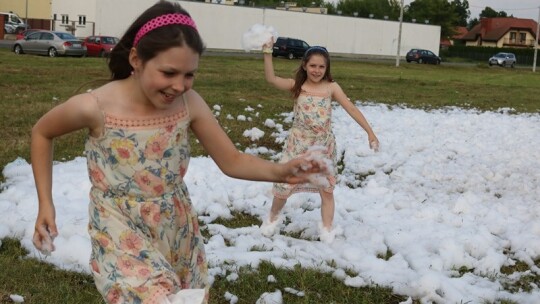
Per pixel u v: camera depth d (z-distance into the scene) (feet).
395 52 233.55
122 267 9.53
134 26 9.34
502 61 213.87
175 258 10.34
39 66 75.82
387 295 15.01
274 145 33.81
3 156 25.99
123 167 9.75
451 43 384.68
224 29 190.80
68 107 9.62
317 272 15.84
